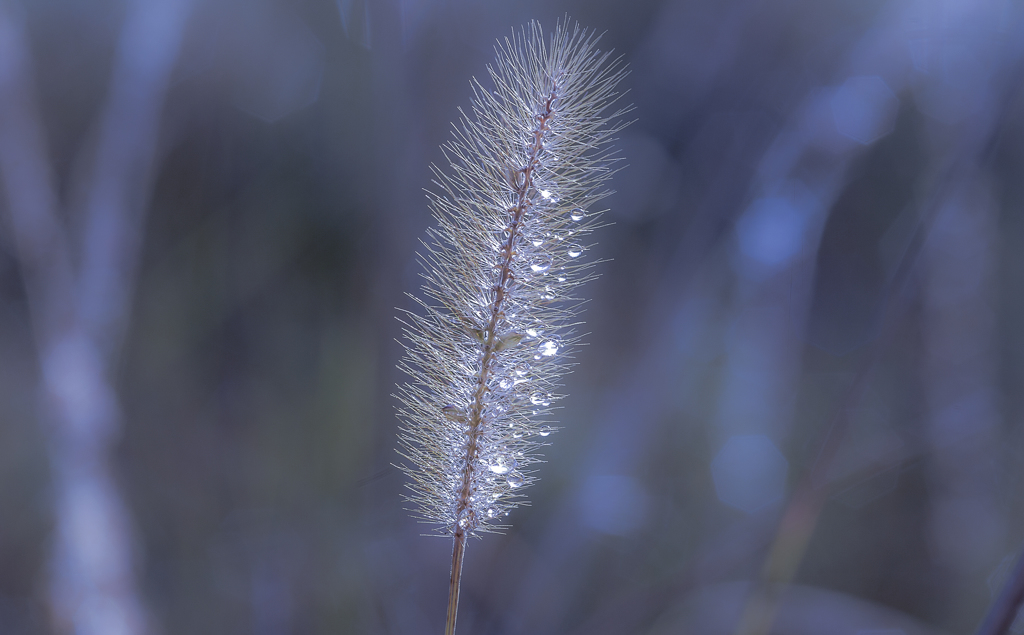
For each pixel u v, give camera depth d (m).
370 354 0.61
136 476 0.61
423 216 0.55
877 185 0.77
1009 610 0.37
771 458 0.67
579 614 0.58
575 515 0.57
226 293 0.69
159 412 0.64
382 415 0.59
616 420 0.58
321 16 0.71
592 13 0.74
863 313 0.79
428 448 0.37
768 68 0.68
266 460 0.63
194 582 0.58
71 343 0.47
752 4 0.69
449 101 0.56
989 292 0.65
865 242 0.79
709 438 0.69
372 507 0.60
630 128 0.75
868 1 0.65
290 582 0.58
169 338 0.67
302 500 0.61
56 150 0.66
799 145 0.57
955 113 0.52
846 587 0.66
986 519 0.64
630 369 0.60
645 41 0.75
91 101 0.68
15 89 0.49
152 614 0.52
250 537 0.60
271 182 0.71
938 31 0.53
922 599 0.65
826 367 0.78
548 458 0.68
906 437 0.59
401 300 0.56
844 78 0.59
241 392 0.67
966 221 0.59
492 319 0.36
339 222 0.69
